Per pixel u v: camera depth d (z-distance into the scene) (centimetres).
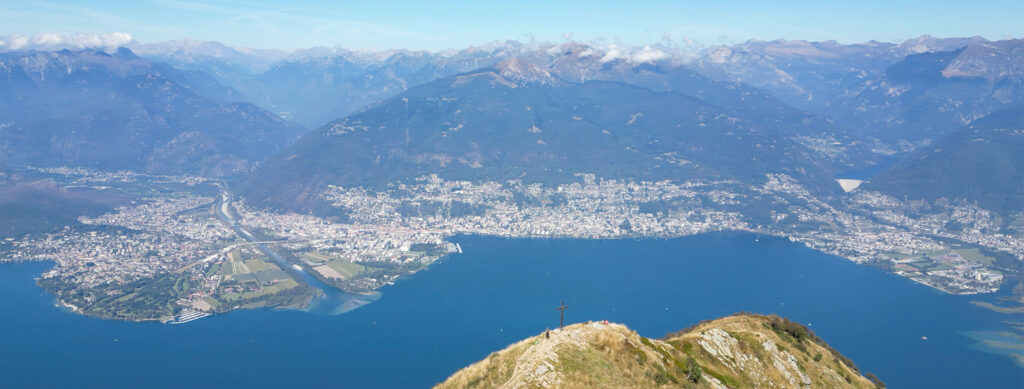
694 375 8875
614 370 7769
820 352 13650
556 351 7744
